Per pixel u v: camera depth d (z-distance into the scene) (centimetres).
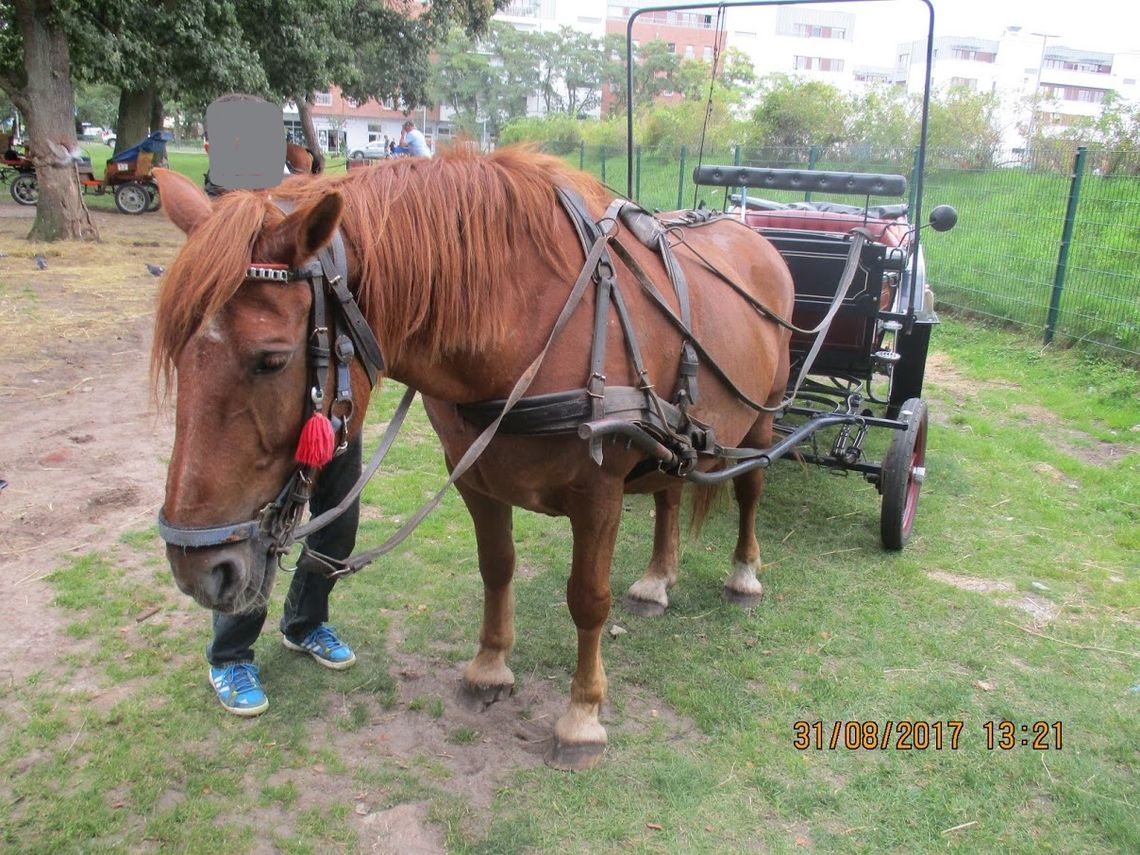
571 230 225
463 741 275
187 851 227
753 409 306
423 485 484
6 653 307
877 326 452
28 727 269
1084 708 303
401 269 188
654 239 259
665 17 5041
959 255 1037
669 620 356
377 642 328
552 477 227
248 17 1426
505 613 292
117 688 292
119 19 1205
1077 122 1631
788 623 354
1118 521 470
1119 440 610
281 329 160
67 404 573
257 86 1348
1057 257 883
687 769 263
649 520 461
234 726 276
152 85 1602
